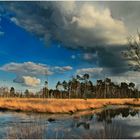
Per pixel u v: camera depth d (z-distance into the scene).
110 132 17.61
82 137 16.36
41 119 28.66
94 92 130.38
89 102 61.75
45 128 20.33
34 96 110.50
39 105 40.28
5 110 39.19
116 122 26.53
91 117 32.50
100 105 57.31
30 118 29.17
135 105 68.19
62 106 40.91
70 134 17.94
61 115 34.75
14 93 114.12
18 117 30.02
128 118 31.28
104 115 35.62
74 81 126.50
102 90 132.00
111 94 135.00
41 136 15.26
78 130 20.20
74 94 125.12
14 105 40.97
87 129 20.64
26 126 20.41
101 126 22.70
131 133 18.38
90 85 130.12
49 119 29.14
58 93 122.44
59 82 125.31
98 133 17.06
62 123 25.45
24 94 112.12
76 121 27.50
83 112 40.94
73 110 40.12
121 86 140.38
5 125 22.39
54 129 20.56
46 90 107.00
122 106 61.97
